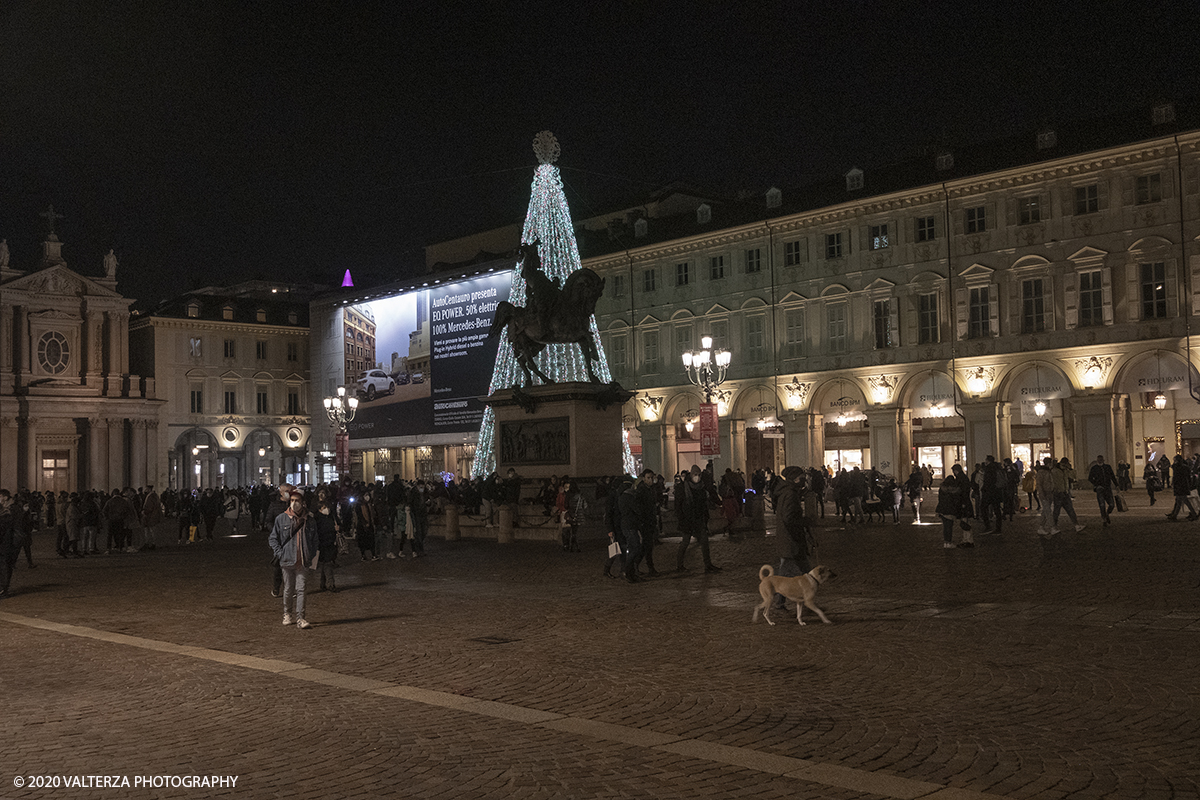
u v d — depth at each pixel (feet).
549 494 107.45
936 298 196.03
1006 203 187.83
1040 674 35.53
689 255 233.35
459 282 249.34
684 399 235.61
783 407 216.54
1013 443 188.65
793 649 42.09
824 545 92.17
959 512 83.35
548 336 114.32
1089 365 177.06
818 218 211.41
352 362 280.72
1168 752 26.05
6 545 75.20
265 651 46.47
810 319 213.05
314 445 292.40
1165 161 169.78
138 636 52.60
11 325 265.75
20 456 265.34
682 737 28.96
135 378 284.61
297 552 54.08
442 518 122.31
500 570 80.18
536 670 39.58
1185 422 168.66
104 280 281.33
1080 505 141.59
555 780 25.20
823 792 23.72
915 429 203.21
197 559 107.04
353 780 25.71
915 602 53.83
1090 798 22.81
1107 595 53.83
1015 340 185.98
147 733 31.30
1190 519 106.22
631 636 46.91
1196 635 41.86
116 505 122.01
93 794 25.12
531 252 115.96
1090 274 178.40
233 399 312.29
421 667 41.11
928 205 197.36
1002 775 24.53
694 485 73.26
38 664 44.75
